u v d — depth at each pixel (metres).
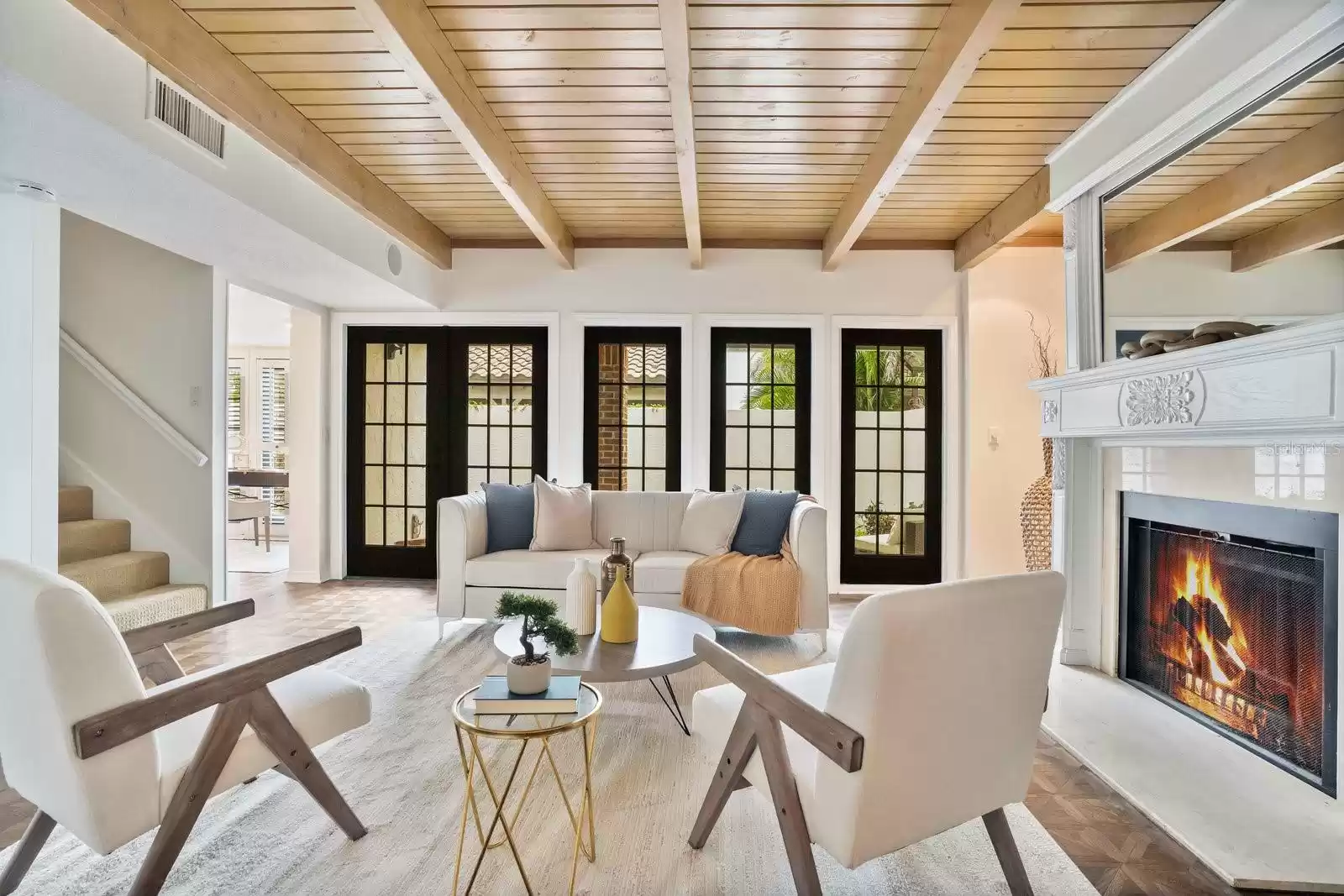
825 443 5.01
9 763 1.52
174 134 2.48
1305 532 2.11
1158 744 2.40
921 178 3.81
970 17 2.19
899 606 1.27
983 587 1.37
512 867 1.72
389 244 4.35
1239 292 2.16
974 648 1.37
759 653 3.51
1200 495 2.53
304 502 5.13
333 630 3.87
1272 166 2.05
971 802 1.49
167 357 4.07
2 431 2.63
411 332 5.25
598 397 5.20
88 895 1.60
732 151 3.48
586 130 3.26
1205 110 2.31
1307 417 1.77
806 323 5.02
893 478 5.10
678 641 2.48
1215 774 2.19
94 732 1.31
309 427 5.13
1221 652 2.51
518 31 2.47
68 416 4.09
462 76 2.70
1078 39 2.46
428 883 1.65
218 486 4.09
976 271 4.87
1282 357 1.86
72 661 1.32
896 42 2.53
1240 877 1.67
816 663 3.37
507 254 5.12
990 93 2.86
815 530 3.57
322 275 4.18
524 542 4.15
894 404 5.09
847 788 1.35
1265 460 2.24
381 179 3.92
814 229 4.80
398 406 5.28
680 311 5.06
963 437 4.95
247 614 2.18
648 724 2.60
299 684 1.85
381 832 1.86
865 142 3.37
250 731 1.64
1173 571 2.77
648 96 2.92
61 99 2.04
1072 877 1.70
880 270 5.00
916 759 1.37
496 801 1.61
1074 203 3.14
